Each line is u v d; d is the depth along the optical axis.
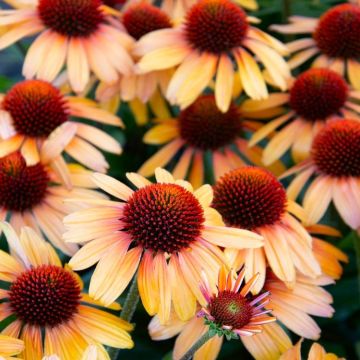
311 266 0.63
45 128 0.69
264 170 0.66
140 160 0.78
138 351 0.69
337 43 0.76
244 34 0.74
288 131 0.73
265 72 0.75
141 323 0.69
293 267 0.63
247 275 0.62
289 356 0.59
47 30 0.72
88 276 0.69
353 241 0.70
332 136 0.70
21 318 0.60
